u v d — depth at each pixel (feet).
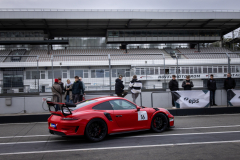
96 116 20.83
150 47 159.53
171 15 137.49
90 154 16.78
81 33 162.71
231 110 40.75
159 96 43.37
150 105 43.34
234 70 47.09
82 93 38.34
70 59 43.27
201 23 151.74
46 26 143.64
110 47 162.50
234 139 20.72
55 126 20.47
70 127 19.75
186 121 32.42
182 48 157.17
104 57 44.65
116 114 22.11
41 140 22.07
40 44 148.36
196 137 21.81
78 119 19.95
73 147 19.03
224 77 47.16
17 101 39.45
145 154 16.53
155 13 136.67
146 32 151.43
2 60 40.32
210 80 43.19
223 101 44.91
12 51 141.90
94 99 23.25
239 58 47.26
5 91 39.96
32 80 41.39
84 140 21.72
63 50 147.02
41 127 30.07
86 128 20.13
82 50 149.18
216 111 40.14
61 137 23.35
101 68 43.88
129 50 151.64
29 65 41.32
